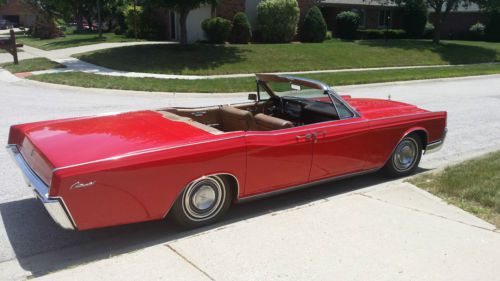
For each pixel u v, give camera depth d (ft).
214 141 13.34
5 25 249.14
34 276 11.46
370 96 43.73
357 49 84.89
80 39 102.12
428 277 11.07
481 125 31.32
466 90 49.78
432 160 22.65
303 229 13.48
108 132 13.91
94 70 57.11
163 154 12.42
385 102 20.65
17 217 15.01
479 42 116.88
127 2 112.47
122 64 60.85
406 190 16.94
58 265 12.06
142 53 67.77
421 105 38.75
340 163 16.70
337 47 84.69
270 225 13.73
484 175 18.54
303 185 16.01
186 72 57.36
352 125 16.69
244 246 12.41
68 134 13.78
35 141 13.32
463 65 81.35
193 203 13.57
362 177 19.42
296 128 15.35
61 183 11.12
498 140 27.14
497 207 15.26
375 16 121.08
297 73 61.46
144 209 12.47
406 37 118.11
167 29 97.35
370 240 12.85
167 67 59.57
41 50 85.81
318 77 55.83
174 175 12.67
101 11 137.28
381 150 17.84
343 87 50.44
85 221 11.67
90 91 43.65
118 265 11.32
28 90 43.52
